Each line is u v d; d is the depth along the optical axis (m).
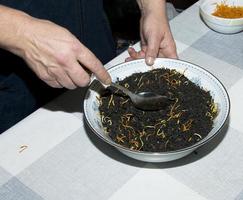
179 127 0.57
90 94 0.63
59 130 0.66
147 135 0.57
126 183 0.58
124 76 0.69
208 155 0.61
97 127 0.58
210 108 0.61
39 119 0.67
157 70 0.68
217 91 0.62
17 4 0.78
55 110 0.69
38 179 0.59
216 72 0.75
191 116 0.59
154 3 0.77
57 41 0.58
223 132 0.64
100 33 0.93
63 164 0.60
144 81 0.66
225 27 0.82
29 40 0.59
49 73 0.62
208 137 0.54
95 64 0.59
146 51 0.73
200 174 0.58
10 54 0.79
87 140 0.64
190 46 0.82
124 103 0.62
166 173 0.58
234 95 0.71
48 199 0.56
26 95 0.85
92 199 0.56
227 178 0.57
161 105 0.60
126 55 0.80
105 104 0.63
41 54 0.60
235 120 0.66
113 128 0.59
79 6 0.85
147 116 0.59
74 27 0.87
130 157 0.59
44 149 0.63
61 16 0.84
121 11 1.36
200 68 0.66
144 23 0.77
